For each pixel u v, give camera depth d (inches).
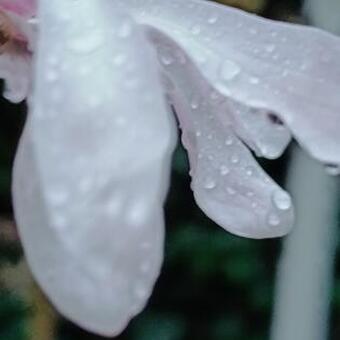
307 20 24.3
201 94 15.4
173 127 13.3
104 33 13.7
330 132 14.9
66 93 13.4
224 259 36.4
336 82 14.9
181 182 35.7
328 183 26.8
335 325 35.3
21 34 15.9
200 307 37.1
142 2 14.9
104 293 12.8
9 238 25.0
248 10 20.4
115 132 13.1
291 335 27.4
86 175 13.0
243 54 15.0
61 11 13.8
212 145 15.8
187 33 14.9
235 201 15.9
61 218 12.9
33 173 14.1
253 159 15.9
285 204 15.8
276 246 36.3
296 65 14.9
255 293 36.5
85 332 35.8
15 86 16.1
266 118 15.7
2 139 34.6
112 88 13.4
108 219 12.8
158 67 14.5
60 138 13.1
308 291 27.2
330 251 27.4
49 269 13.3
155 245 12.7
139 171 12.9
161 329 36.7
